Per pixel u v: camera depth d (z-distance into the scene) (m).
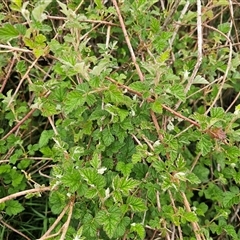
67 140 1.11
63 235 0.91
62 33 1.29
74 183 0.93
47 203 1.25
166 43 1.16
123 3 1.18
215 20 1.46
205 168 1.19
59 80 1.16
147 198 1.06
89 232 0.94
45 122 1.31
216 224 1.20
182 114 1.12
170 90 0.99
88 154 1.08
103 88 0.99
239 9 1.48
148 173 1.05
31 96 1.30
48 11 1.32
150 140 1.07
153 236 1.08
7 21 1.28
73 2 1.26
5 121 1.33
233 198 1.11
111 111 0.99
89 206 1.02
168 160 0.98
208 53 1.26
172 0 1.25
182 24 1.26
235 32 1.44
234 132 1.01
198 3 1.10
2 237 1.18
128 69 1.23
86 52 1.16
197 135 1.00
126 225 0.95
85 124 1.07
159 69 0.97
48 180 1.28
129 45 1.13
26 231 1.25
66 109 0.97
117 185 0.92
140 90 1.00
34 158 1.17
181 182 1.01
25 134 1.30
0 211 1.15
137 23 1.17
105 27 1.30
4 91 1.41
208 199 1.28
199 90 1.16
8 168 1.17
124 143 1.07
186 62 1.22
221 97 1.37
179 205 1.14
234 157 1.04
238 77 1.21
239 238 1.16
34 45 1.00
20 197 1.26
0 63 1.19
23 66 1.15
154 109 0.99
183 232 1.10
